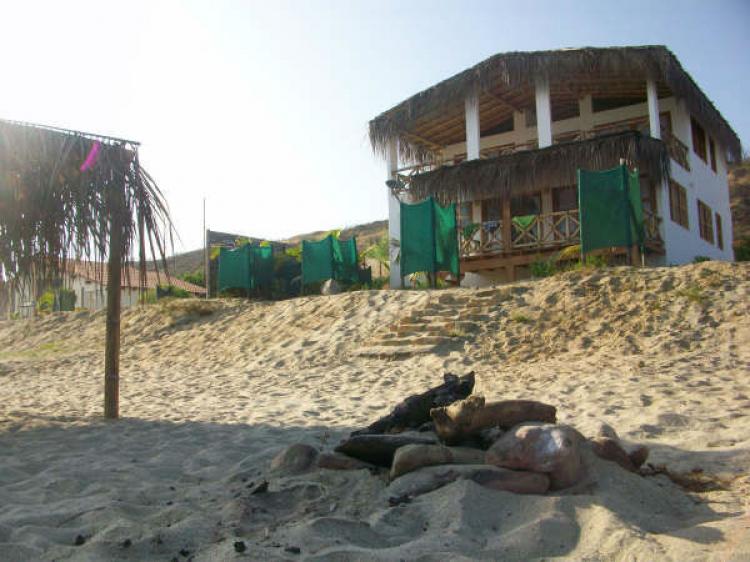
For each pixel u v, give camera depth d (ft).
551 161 54.80
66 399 33.06
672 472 13.83
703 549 8.84
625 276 40.14
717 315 32.73
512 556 9.27
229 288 70.49
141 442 19.95
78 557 9.71
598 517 10.14
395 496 12.03
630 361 29.07
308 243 63.57
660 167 54.08
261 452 17.11
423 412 16.31
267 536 10.52
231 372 40.78
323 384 33.19
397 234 67.10
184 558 9.86
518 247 57.88
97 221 23.31
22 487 14.61
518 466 12.13
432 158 73.92
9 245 22.86
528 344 35.19
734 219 119.65
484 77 61.05
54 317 71.15
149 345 54.19
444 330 39.42
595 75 60.03
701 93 65.46
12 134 22.04
